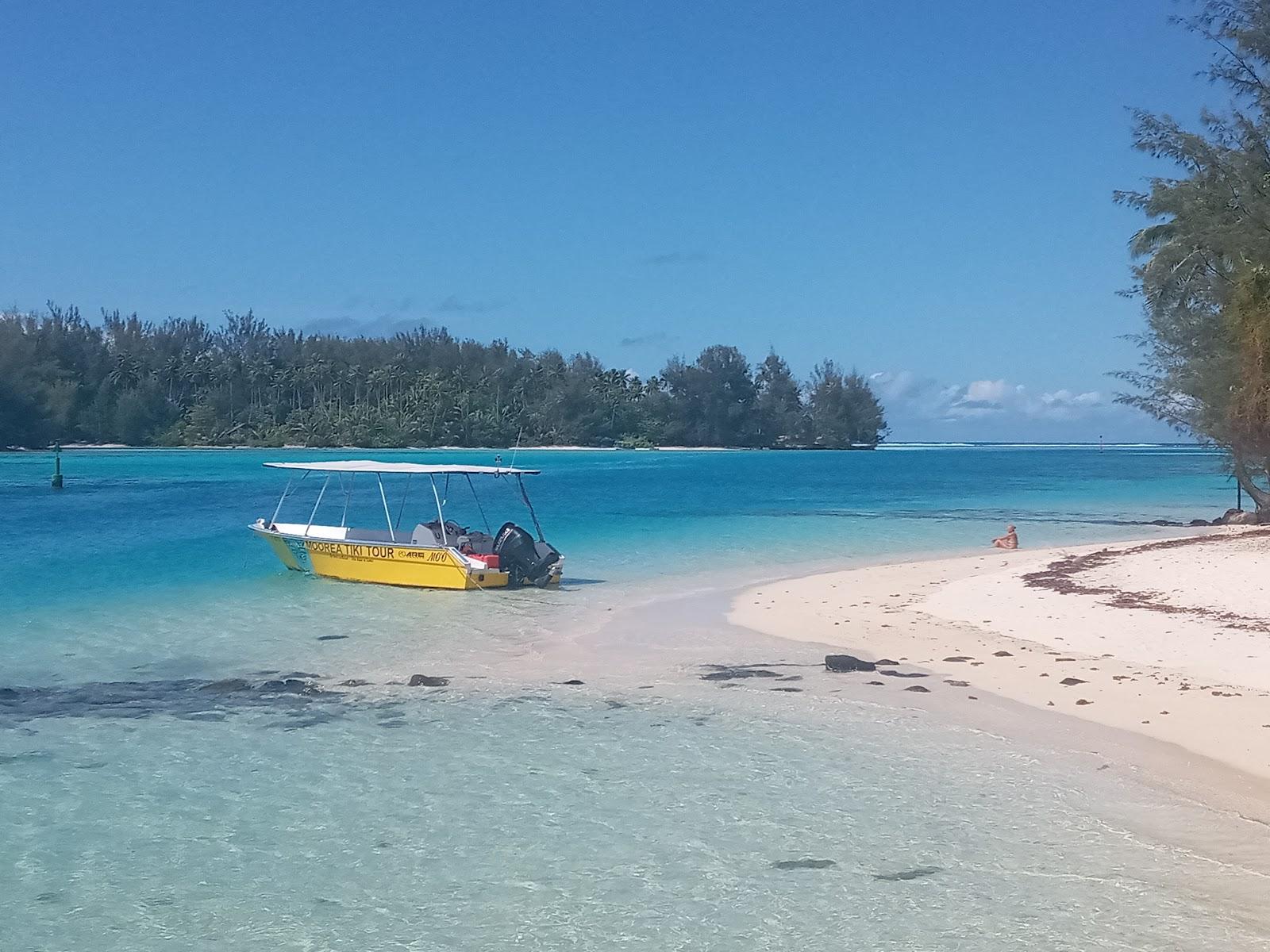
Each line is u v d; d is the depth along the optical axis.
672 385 174.25
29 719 11.80
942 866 7.53
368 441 139.12
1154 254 32.97
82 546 29.00
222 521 37.38
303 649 15.72
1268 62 25.92
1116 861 7.53
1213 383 28.83
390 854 7.96
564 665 14.42
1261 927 6.56
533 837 8.22
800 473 88.81
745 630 16.75
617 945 6.55
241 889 7.43
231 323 169.25
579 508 45.81
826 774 9.53
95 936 6.78
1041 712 11.25
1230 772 9.19
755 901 7.07
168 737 11.04
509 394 157.25
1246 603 16.42
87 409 137.88
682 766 9.87
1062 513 43.22
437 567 21.36
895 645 15.10
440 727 11.30
